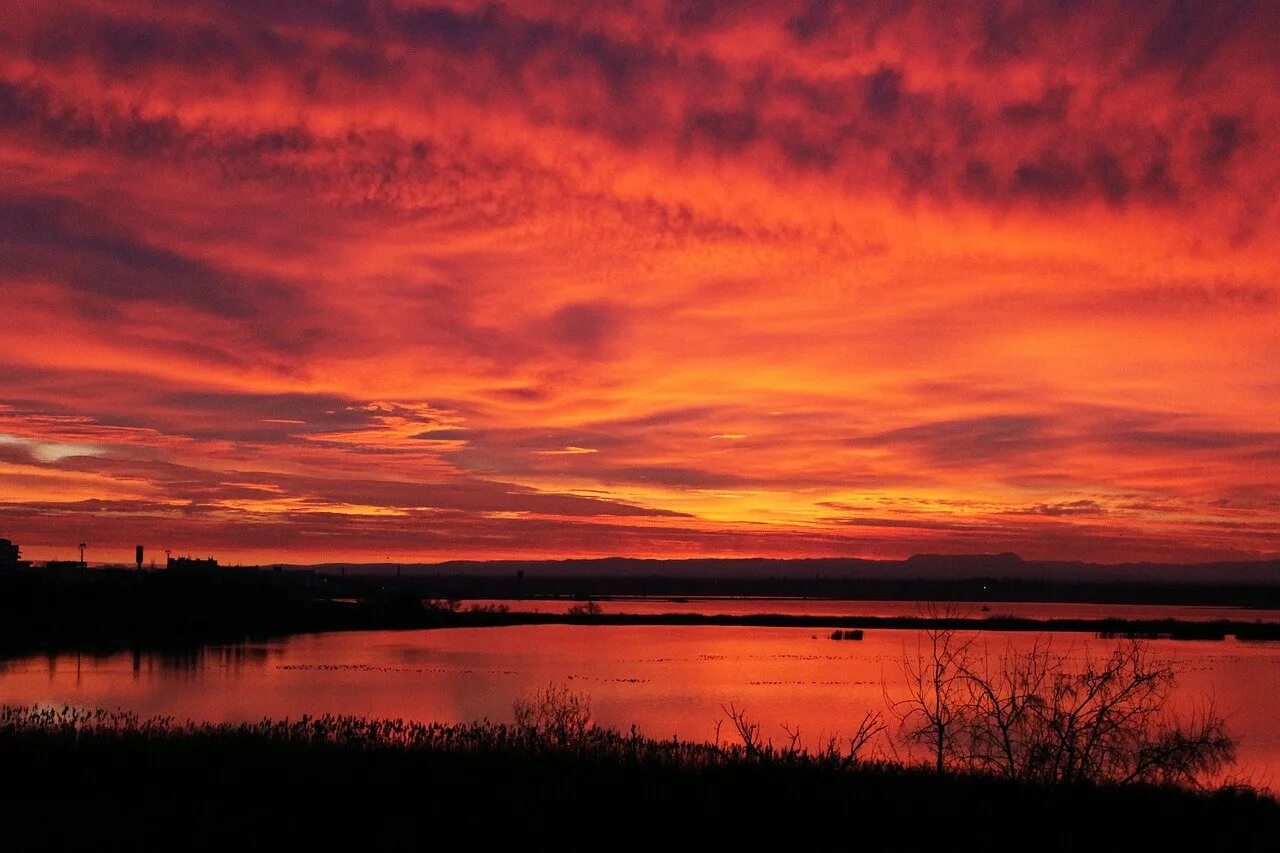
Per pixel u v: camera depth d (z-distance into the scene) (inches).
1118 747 757.3
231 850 564.4
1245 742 1280.8
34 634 3137.3
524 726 1014.4
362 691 1802.4
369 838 591.8
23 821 615.8
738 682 2000.5
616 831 624.7
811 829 637.3
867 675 2146.9
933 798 699.4
